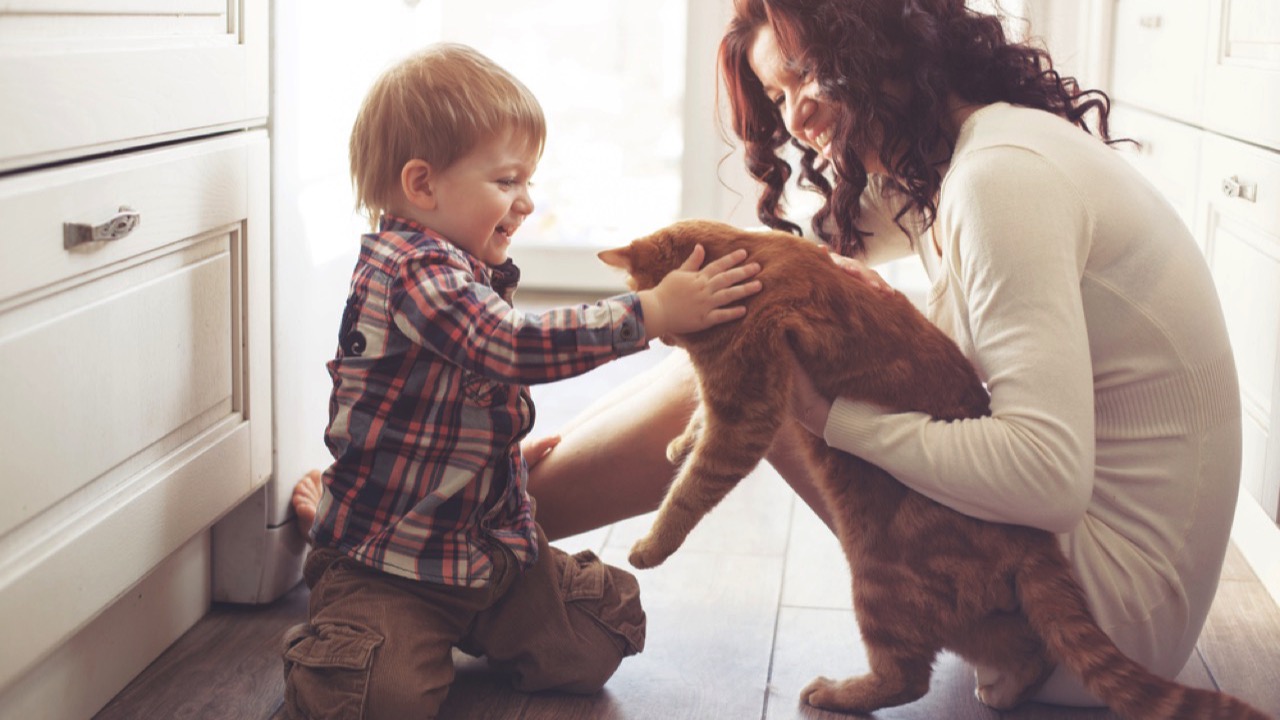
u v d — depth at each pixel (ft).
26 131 3.54
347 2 5.78
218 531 5.41
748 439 4.21
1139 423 4.35
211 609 5.45
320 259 5.71
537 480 5.37
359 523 4.48
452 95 4.47
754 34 4.84
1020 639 4.29
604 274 11.33
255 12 4.91
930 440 4.08
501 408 4.48
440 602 4.51
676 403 5.17
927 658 4.41
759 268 4.26
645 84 11.22
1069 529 4.15
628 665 5.08
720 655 5.17
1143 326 4.25
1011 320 4.05
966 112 4.57
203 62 4.51
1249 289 5.93
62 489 3.86
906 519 4.28
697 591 5.83
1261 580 5.93
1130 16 8.18
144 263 4.28
